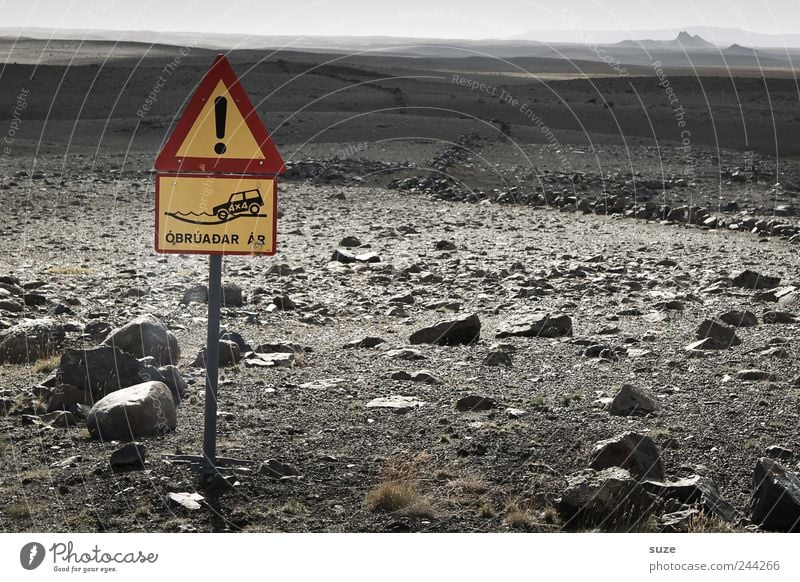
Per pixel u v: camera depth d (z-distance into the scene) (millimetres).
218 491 5816
